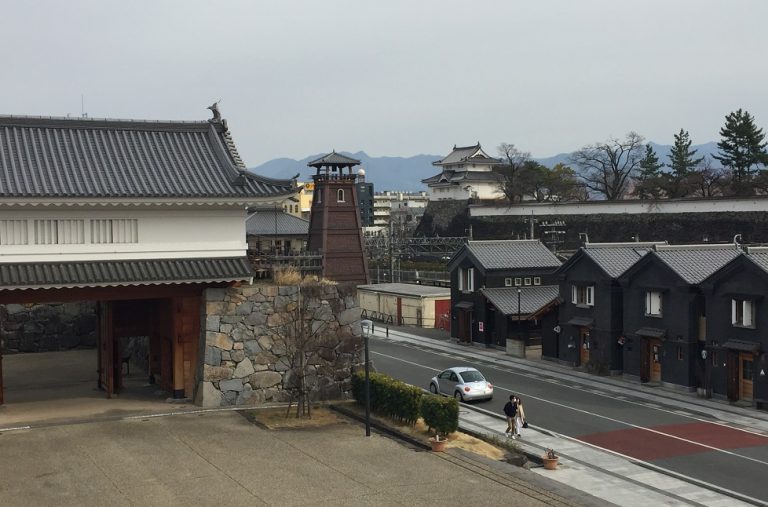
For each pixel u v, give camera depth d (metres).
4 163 28.89
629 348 43.06
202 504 20.47
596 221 84.12
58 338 47.25
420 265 101.12
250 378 31.42
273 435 27.30
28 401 32.06
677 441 30.05
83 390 34.62
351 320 33.38
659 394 39.12
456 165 139.12
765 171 84.19
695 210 72.44
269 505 20.47
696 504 22.77
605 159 118.00
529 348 55.69
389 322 72.31
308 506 20.44
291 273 32.97
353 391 32.44
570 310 47.84
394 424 28.80
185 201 29.39
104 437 26.56
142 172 30.58
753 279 35.41
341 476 22.97
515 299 55.16
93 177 29.45
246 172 31.25
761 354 35.09
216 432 27.41
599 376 44.44
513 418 30.45
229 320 31.06
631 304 42.97
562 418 34.00
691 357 39.16
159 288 30.38
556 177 122.88
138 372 39.94
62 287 27.73
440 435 26.88
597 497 23.03
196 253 30.42
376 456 25.14
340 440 26.95
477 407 36.44
